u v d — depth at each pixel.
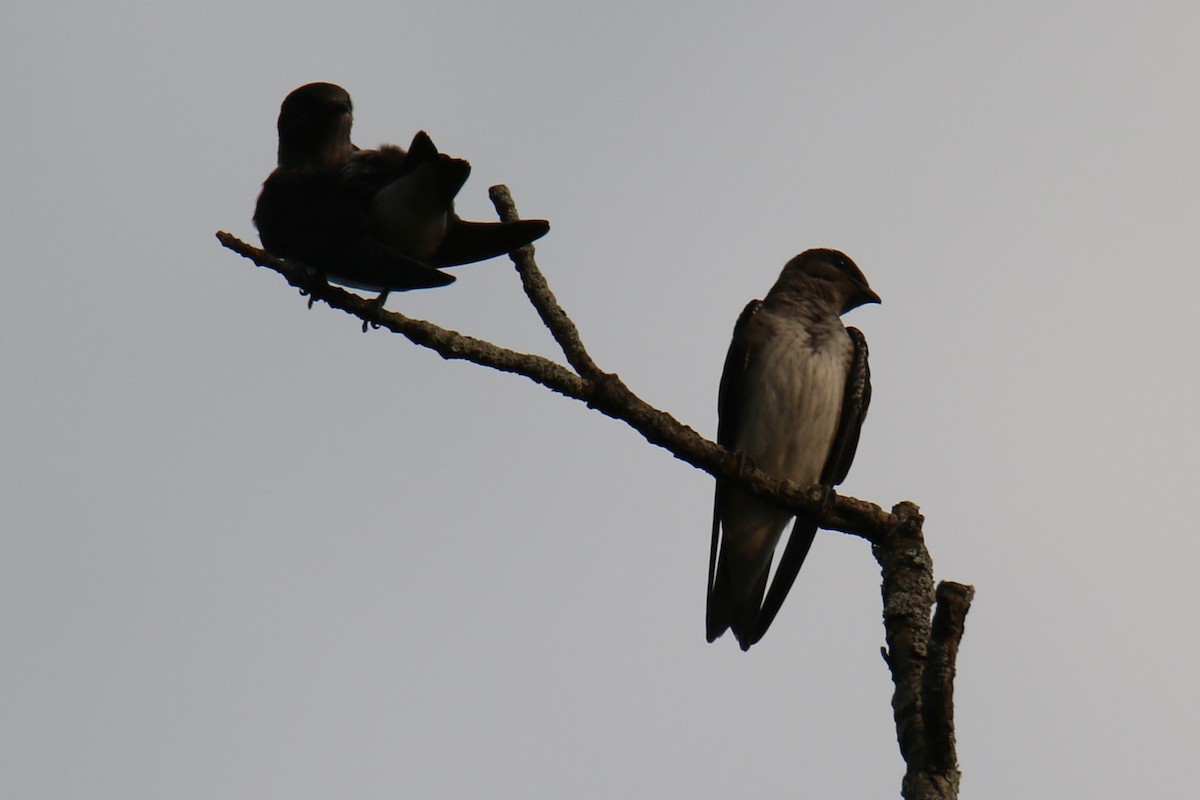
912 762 6.88
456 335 9.03
